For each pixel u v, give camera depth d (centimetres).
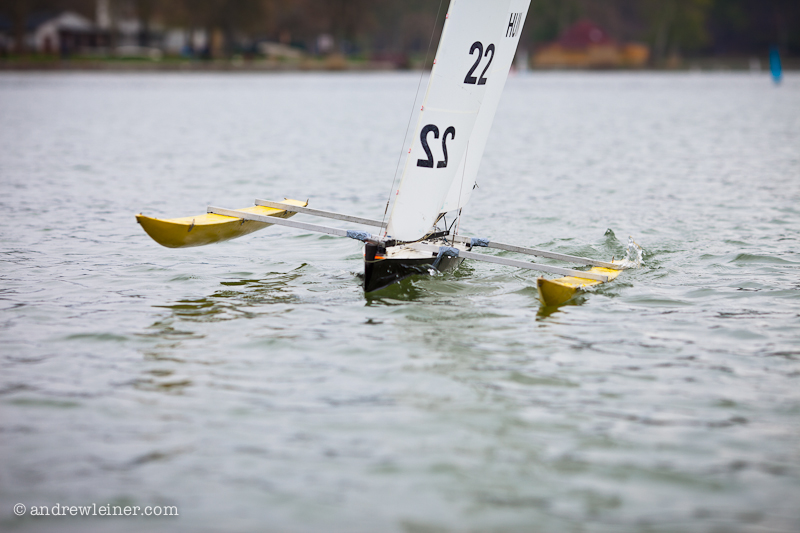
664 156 2403
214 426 620
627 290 972
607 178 1955
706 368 738
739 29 14338
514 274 1045
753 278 1020
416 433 612
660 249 1173
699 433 617
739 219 1392
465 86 918
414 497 532
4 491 536
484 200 1630
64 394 672
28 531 496
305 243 1213
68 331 815
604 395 681
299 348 775
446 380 706
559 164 2234
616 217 1433
